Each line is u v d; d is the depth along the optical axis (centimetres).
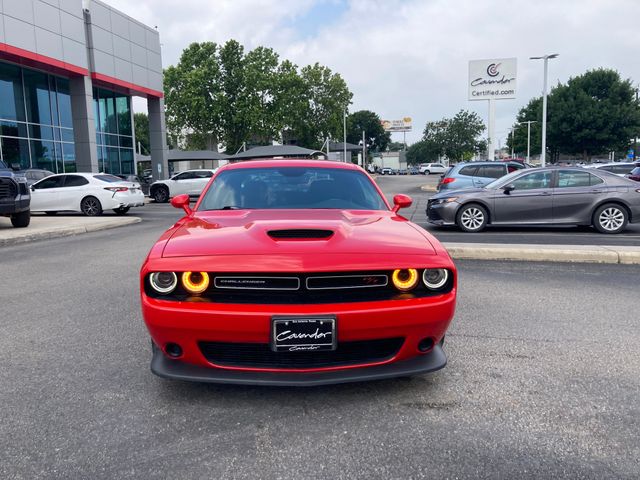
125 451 239
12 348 381
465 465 227
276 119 6066
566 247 754
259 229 305
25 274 660
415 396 296
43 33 2089
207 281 262
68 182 1568
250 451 239
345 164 459
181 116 5941
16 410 281
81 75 2353
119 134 2998
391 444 245
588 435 252
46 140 2403
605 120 5059
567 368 337
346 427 261
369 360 276
